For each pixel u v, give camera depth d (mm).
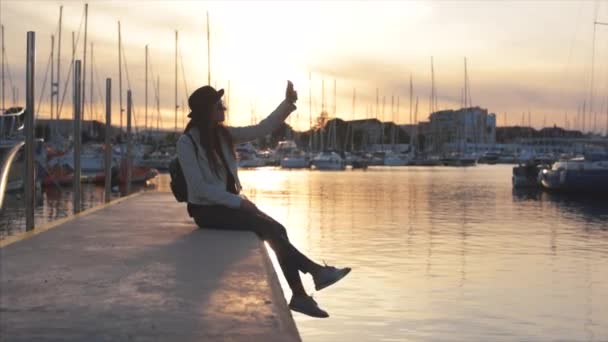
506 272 14570
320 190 51500
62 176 47844
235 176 6105
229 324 3143
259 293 3766
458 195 45531
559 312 10828
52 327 3111
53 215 29953
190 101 5922
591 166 43812
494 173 91062
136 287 3930
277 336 2949
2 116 36781
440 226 25031
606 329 9766
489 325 9938
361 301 11391
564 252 18125
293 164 102312
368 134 129250
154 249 5223
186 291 3818
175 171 6387
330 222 26406
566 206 36469
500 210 33438
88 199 38938
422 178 74938
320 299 11500
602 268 15312
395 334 9352
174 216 7848
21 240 5746
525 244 19828
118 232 6273
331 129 110062
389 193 47812
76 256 4957
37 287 3945
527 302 11492
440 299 11641
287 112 6148
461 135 131125
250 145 108500
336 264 15445
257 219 5949
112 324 3152
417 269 14773
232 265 4559
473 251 18047
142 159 76062
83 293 3787
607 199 42312
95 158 62156
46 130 60656
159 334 2990
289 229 23641
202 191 5906
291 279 5004
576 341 9133
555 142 127062
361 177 77812
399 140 140875
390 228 24141
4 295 3746
